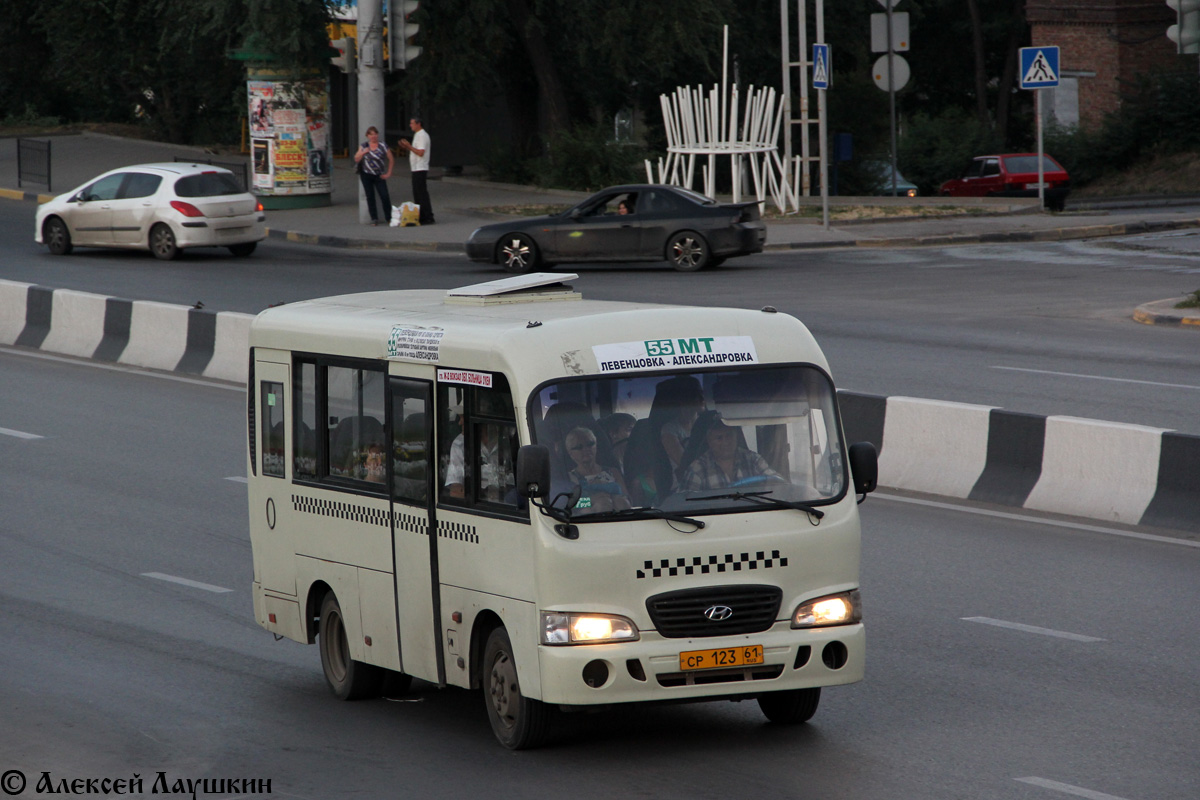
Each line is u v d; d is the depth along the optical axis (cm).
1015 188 11656
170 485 3884
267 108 9688
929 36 17012
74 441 4425
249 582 3028
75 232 8062
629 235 7319
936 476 3688
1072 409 4194
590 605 1888
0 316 6344
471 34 10694
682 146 9588
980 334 5428
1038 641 2506
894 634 2570
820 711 2162
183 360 5619
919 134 13900
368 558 2220
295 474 2370
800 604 1952
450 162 13138
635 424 1967
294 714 2227
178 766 1983
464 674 2056
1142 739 2003
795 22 12625
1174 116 13650
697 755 1967
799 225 8900
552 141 10706
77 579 3039
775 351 2052
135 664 2489
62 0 12719
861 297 6312
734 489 1973
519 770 1923
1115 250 7700
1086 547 3136
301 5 9469
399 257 8012
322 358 2302
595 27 10612
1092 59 14612
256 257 8019
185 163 8212
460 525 2034
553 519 1894
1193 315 5519
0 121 14688
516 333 1983
